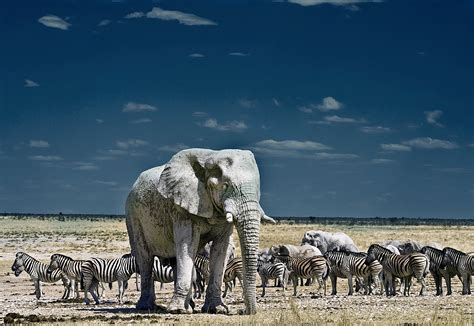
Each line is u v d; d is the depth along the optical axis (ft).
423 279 94.58
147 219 74.49
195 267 92.94
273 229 355.15
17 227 423.64
